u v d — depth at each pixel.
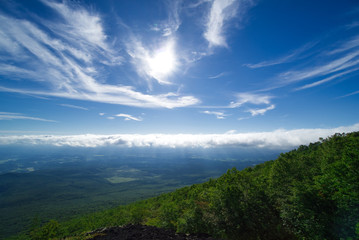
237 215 19.25
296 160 38.56
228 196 20.98
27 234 101.69
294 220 16.97
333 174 15.95
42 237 35.22
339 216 13.89
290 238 17.86
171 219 25.08
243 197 21.64
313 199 15.40
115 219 62.12
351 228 12.92
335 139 36.12
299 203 15.91
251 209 20.41
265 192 23.00
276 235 18.45
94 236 15.46
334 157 26.00
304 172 30.55
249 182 24.31
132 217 44.50
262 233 18.81
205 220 19.95
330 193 15.86
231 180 25.88
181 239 16.12
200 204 27.78
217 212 20.72
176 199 51.53
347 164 14.89
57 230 38.19
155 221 28.72
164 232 17.62
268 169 45.50
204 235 18.05
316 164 34.09
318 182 17.67
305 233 15.80
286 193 22.59
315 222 14.70
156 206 57.53
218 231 18.69
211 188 28.14
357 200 13.23
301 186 16.84
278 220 20.17
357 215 12.87
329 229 13.84
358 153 14.78
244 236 18.64
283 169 32.25
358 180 13.77
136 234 16.00
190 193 47.44
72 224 79.94
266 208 21.03
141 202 89.62
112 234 15.97
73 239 15.47
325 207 15.09
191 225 19.38
